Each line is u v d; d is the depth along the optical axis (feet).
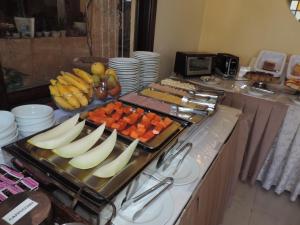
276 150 5.41
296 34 6.63
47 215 1.48
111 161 2.15
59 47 3.74
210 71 6.55
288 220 5.00
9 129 2.24
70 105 2.99
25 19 3.12
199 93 4.51
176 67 6.37
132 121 2.96
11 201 1.54
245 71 6.86
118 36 4.90
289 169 5.35
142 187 2.25
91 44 4.37
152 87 4.62
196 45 8.10
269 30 6.96
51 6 3.44
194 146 3.10
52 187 1.83
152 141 2.58
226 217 4.95
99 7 4.33
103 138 2.52
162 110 3.50
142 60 4.57
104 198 1.70
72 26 3.90
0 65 2.78
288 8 6.53
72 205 1.72
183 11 6.49
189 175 2.44
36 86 3.40
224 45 7.84
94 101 3.49
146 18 5.19
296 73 6.36
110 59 4.13
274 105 5.11
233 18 7.41
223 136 3.46
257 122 5.40
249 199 5.54
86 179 1.89
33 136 2.34
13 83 3.15
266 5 6.79
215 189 3.20
